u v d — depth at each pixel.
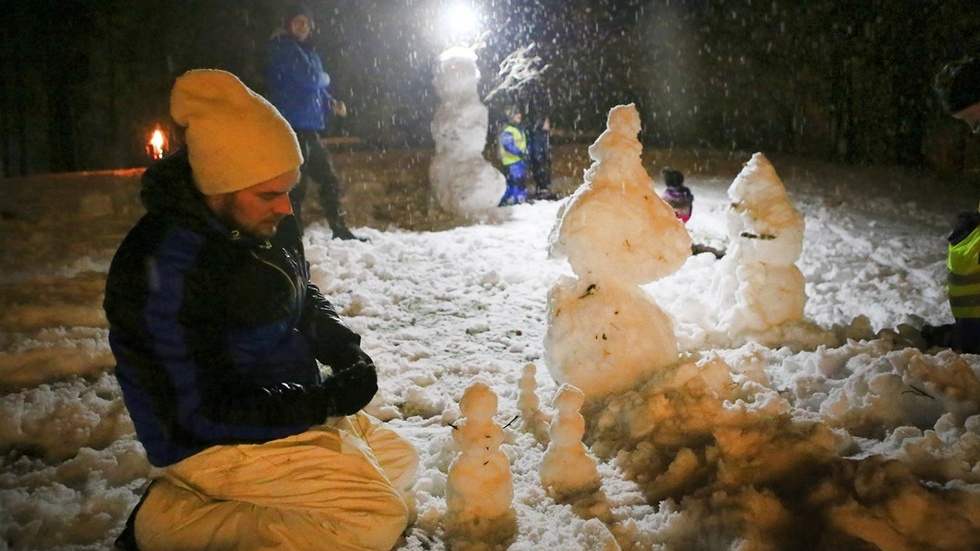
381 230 8.30
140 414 2.50
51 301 5.79
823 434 3.29
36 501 3.18
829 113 15.90
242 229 2.53
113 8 19.31
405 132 20.98
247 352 2.60
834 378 4.17
